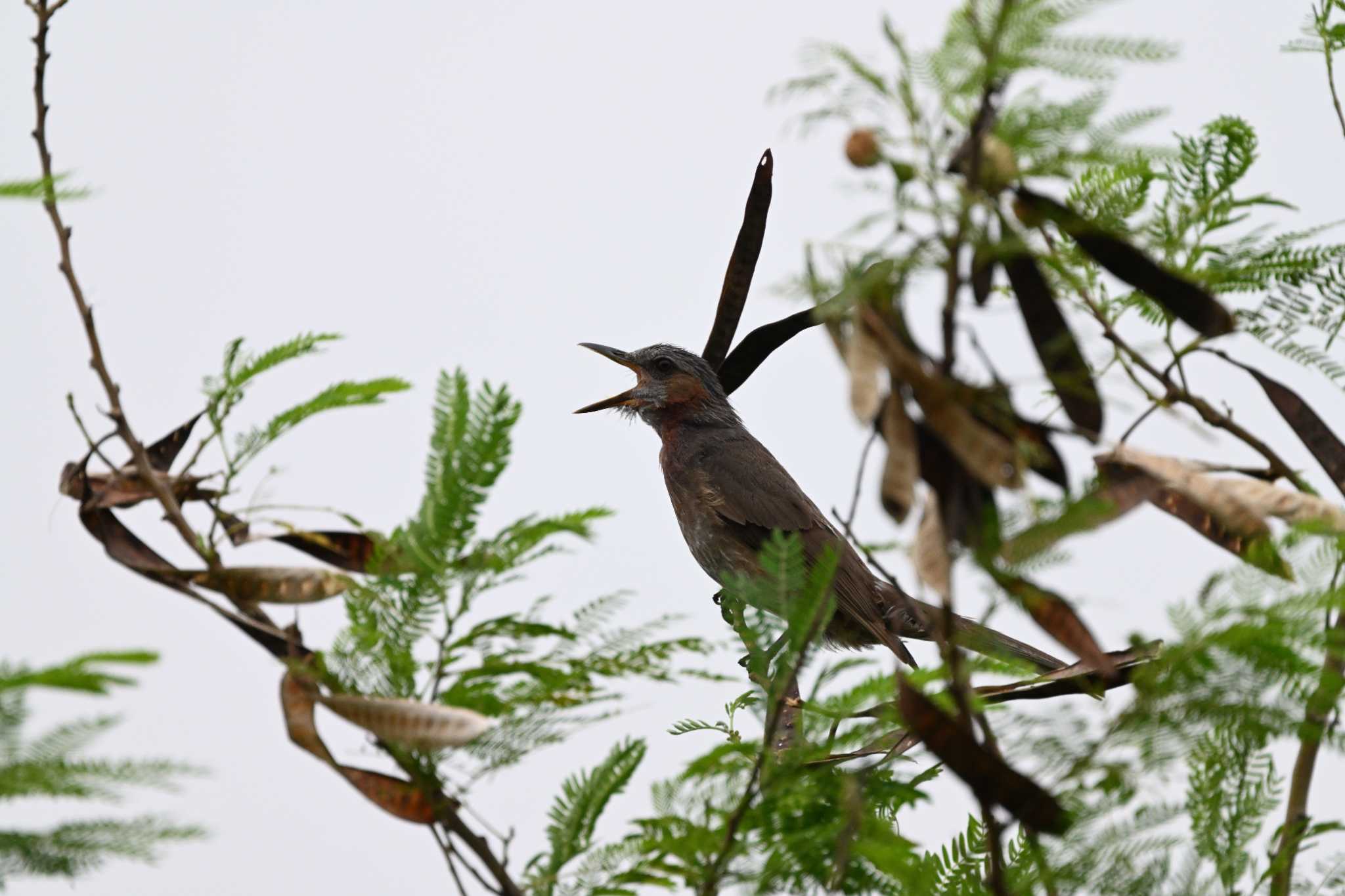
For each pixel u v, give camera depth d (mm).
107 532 5449
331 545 5645
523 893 5035
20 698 4102
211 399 5660
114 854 4172
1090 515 4430
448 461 4871
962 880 5367
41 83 5723
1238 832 5121
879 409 4438
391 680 4949
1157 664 4559
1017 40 4105
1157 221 5930
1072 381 4578
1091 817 4793
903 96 4305
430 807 4926
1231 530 4883
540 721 4945
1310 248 5844
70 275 5477
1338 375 5812
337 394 5566
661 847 4945
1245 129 6094
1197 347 6121
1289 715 4504
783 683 4844
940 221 4281
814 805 4918
